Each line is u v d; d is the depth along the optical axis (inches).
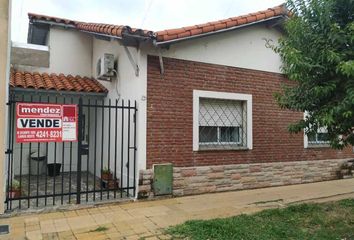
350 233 198.5
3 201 230.1
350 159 405.4
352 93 162.2
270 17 327.9
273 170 342.6
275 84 347.6
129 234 194.9
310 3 191.9
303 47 194.7
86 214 235.5
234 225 204.7
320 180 377.7
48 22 419.2
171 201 272.2
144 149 272.7
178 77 289.3
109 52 358.3
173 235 191.8
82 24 393.4
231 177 315.9
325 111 178.5
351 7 183.0
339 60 166.7
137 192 270.4
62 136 252.7
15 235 193.8
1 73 231.3
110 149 342.0
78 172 257.8
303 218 226.4
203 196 291.4
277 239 186.7
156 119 278.1
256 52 337.4
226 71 316.8
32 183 347.9
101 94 362.9
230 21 298.7
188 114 293.7
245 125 330.0
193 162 295.3
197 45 300.4
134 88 279.6
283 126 351.3
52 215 232.8
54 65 429.1
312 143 378.6
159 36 257.1
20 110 239.8
